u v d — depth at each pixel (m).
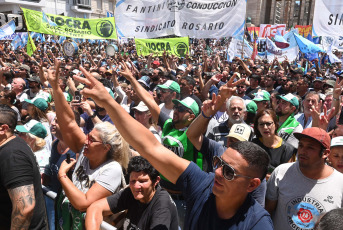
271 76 7.54
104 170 2.26
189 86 5.52
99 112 4.71
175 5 7.53
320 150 2.10
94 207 2.00
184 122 3.02
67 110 2.63
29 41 9.63
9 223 2.09
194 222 1.50
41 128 3.33
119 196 2.12
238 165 1.37
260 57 15.50
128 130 1.46
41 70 6.07
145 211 2.08
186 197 1.57
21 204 1.97
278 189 2.32
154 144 1.52
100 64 11.64
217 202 1.46
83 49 18.20
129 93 6.00
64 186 2.16
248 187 1.38
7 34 12.16
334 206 2.08
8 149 2.02
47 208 2.63
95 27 9.30
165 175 1.57
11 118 2.12
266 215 1.40
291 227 2.19
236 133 2.88
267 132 3.04
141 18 7.86
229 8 7.20
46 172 3.28
